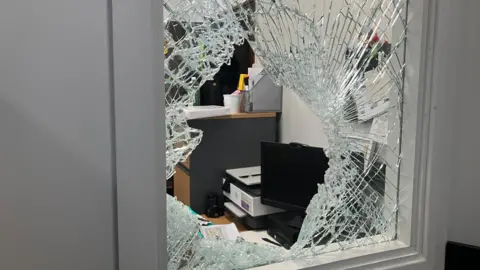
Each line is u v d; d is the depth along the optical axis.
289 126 1.90
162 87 0.55
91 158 0.51
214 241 0.76
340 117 0.83
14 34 0.46
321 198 0.85
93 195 0.52
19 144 0.47
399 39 0.79
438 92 0.76
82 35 0.49
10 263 0.48
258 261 0.72
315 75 0.78
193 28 0.67
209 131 1.84
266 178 1.59
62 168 0.50
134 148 0.53
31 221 0.49
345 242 0.79
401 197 0.81
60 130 0.49
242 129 1.91
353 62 0.79
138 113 0.53
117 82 0.51
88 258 0.52
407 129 0.79
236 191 1.71
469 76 0.80
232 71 1.91
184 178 1.80
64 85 0.49
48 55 0.47
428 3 0.74
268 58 0.74
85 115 0.50
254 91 1.90
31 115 0.47
